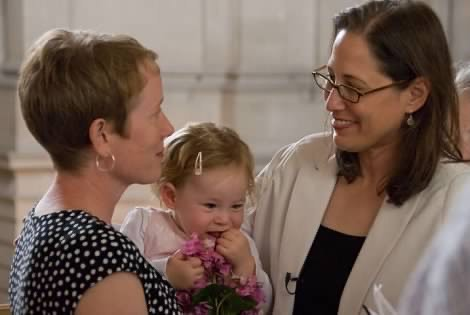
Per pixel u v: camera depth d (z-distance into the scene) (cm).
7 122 575
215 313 204
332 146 235
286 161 241
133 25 602
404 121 211
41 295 156
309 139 243
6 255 575
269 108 655
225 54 639
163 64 617
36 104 165
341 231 221
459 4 702
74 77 162
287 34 656
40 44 168
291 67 660
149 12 606
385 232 211
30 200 570
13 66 570
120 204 588
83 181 170
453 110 213
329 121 244
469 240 104
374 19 205
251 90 647
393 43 202
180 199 225
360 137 209
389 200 212
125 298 154
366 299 208
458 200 112
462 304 103
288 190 236
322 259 220
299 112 664
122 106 165
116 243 157
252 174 229
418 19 206
